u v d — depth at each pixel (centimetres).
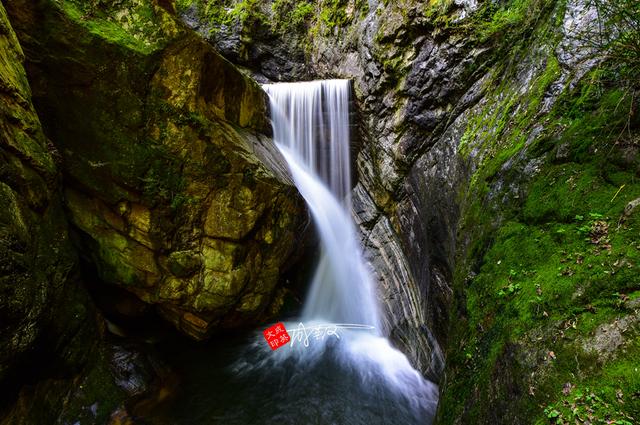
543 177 349
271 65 1274
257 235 648
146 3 527
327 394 622
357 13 940
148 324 682
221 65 629
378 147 834
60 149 512
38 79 483
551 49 446
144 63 515
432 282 606
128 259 568
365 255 910
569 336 233
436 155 646
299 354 728
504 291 311
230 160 593
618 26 305
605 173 292
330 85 932
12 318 355
